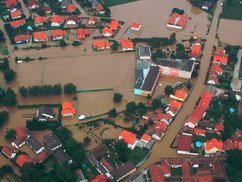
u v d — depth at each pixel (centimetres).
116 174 19762
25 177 19162
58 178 19025
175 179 19750
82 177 19862
